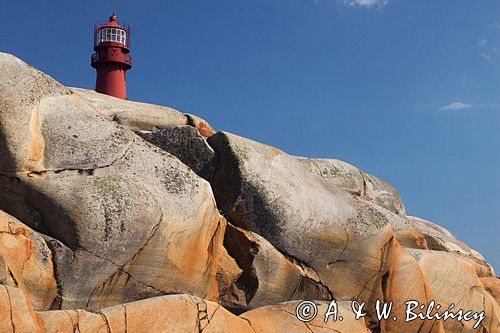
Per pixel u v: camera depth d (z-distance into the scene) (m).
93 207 11.94
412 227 20.06
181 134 15.56
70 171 12.30
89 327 10.80
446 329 18.25
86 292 12.04
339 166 20.80
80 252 11.88
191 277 13.31
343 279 15.81
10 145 11.91
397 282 16.73
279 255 14.90
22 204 12.12
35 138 12.15
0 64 12.27
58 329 10.52
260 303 14.73
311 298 15.41
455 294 18.50
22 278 11.39
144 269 12.57
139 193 12.46
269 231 14.89
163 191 12.85
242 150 15.02
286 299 15.10
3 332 9.78
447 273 18.42
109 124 13.13
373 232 16.08
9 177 12.04
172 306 11.79
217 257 14.35
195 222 13.15
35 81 12.55
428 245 21.48
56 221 11.94
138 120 16.70
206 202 13.48
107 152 12.72
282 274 14.92
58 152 12.34
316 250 15.35
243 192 14.73
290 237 15.02
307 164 20.25
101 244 11.98
